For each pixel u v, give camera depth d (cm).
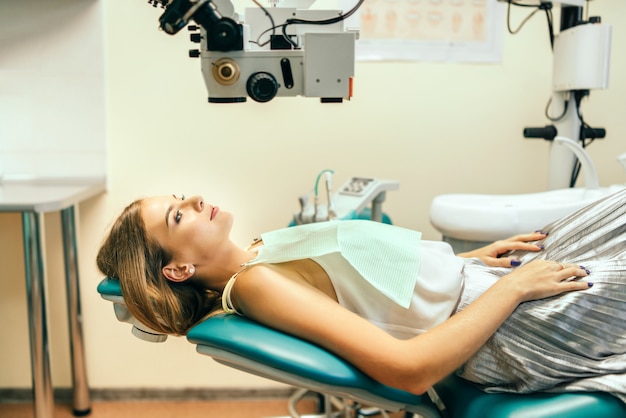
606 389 107
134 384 238
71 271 218
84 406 226
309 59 119
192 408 233
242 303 115
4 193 189
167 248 130
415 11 223
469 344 106
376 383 104
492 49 228
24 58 217
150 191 226
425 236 237
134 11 217
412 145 231
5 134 221
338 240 128
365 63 225
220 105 223
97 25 216
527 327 116
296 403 234
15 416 226
